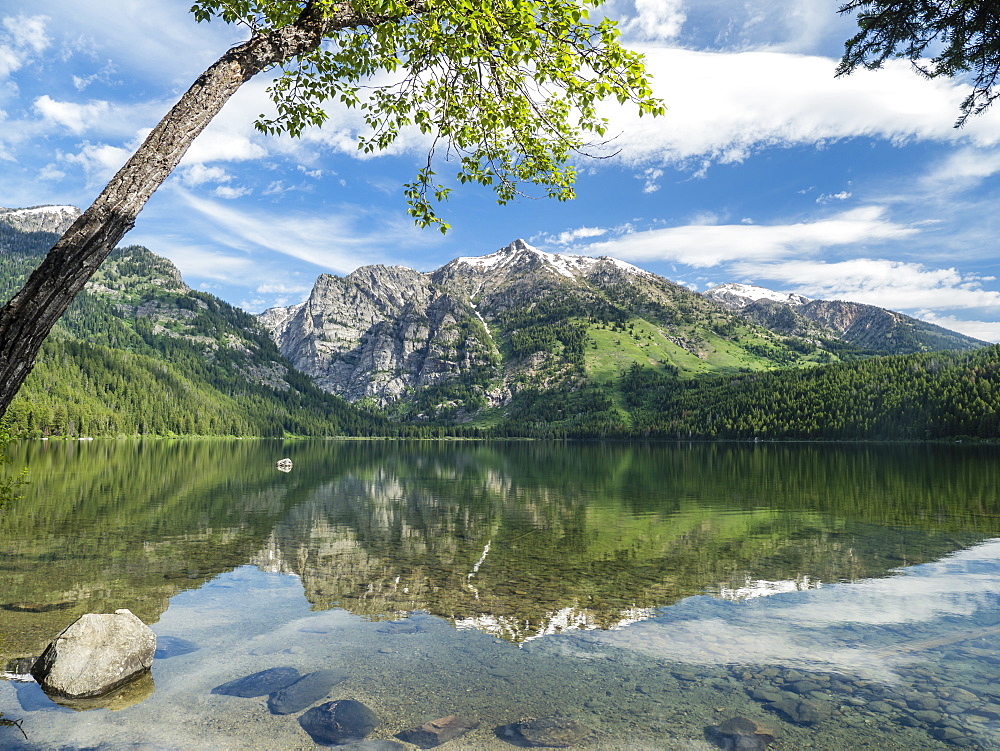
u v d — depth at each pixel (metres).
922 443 149.88
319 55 8.01
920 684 9.03
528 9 6.43
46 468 55.38
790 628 11.75
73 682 8.77
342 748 7.23
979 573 15.93
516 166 8.88
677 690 8.94
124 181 4.96
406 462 85.62
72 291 4.66
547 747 7.27
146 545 20.14
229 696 8.73
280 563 17.70
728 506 31.55
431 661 10.13
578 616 12.66
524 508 31.62
